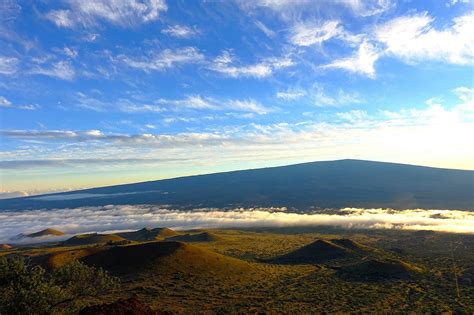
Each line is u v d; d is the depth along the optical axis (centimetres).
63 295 2666
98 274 2906
